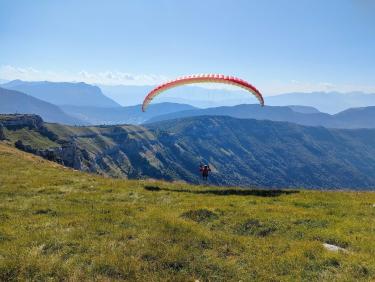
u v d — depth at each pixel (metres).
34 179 33.72
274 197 27.62
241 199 26.55
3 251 15.67
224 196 27.89
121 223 19.88
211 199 26.58
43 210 22.47
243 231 19.75
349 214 22.75
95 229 18.59
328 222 20.66
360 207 24.59
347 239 17.80
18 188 29.53
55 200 25.62
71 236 17.47
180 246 16.53
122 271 14.30
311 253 16.09
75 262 14.93
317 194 29.44
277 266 15.11
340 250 16.52
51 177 35.59
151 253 15.72
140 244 16.61
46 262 14.65
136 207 23.62
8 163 43.97
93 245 16.47
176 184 35.00
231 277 14.35
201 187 33.06
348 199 27.66
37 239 17.09
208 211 22.20
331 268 14.84
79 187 30.94
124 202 25.73
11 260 14.59
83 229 18.52
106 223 19.55
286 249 16.80
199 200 26.20
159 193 28.84
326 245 17.25
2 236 17.58
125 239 17.44
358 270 14.55
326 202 25.97
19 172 37.97
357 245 17.09
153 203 25.69
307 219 20.97
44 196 26.95
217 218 21.58
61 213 21.94
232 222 20.72
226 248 16.72
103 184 32.62
